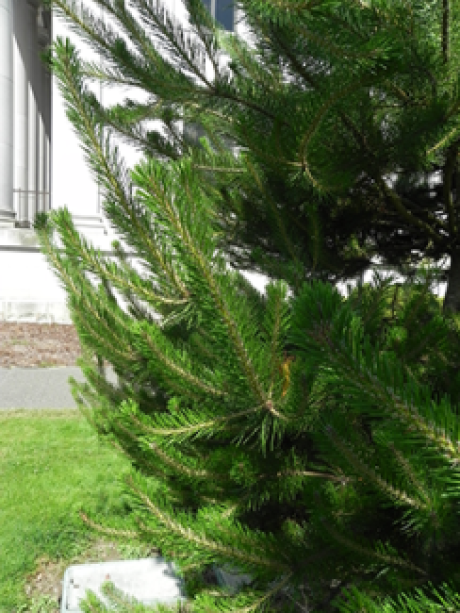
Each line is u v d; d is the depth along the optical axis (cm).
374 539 157
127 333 215
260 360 129
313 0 128
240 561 143
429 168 206
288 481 170
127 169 158
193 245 115
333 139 185
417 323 190
